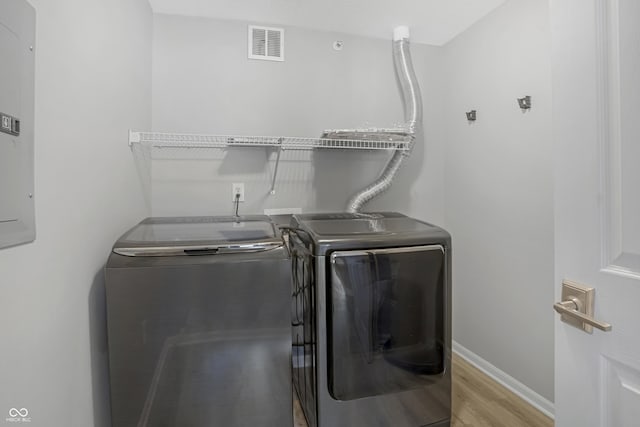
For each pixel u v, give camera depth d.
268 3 1.88
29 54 0.74
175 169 1.97
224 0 1.84
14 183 0.68
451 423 1.63
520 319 1.85
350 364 1.39
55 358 0.86
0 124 0.63
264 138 1.93
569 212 0.78
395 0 1.87
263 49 2.10
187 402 1.11
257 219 1.73
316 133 2.20
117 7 1.33
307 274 1.49
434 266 1.50
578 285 0.76
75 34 0.97
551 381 1.68
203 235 1.27
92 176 1.09
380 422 1.45
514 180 1.86
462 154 2.27
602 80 0.70
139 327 1.07
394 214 2.01
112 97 1.28
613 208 0.69
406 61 2.17
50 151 0.83
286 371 1.18
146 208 1.83
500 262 1.97
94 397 1.10
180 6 1.89
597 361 0.74
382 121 2.33
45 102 0.81
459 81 2.28
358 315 1.40
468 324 2.25
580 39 0.74
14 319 0.69
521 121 1.81
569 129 0.78
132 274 1.06
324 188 2.23
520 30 1.80
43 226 0.80
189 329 1.10
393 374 1.45
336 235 1.42
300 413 1.68
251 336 1.15
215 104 2.03
